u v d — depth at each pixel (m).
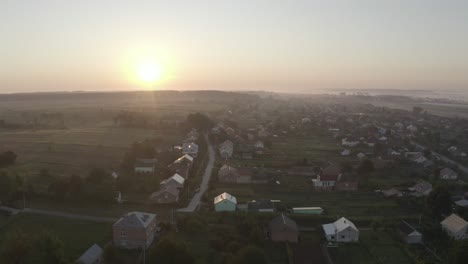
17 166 121.25
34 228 77.50
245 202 99.81
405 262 69.88
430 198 93.94
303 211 92.69
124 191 103.44
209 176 122.69
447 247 76.38
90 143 160.38
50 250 62.53
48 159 131.88
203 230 79.00
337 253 73.38
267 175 122.25
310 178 125.06
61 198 93.69
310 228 85.56
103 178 104.19
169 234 77.12
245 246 68.25
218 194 104.06
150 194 102.00
